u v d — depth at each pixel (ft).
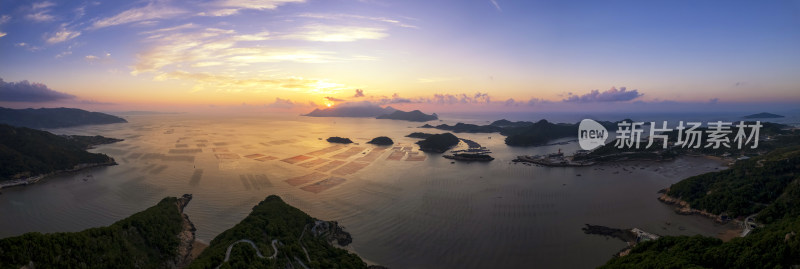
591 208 576.61
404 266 393.29
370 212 556.51
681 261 284.82
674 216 535.19
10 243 283.18
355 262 378.94
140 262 352.90
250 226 400.47
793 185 495.82
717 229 480.23
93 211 560.61
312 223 465.06
